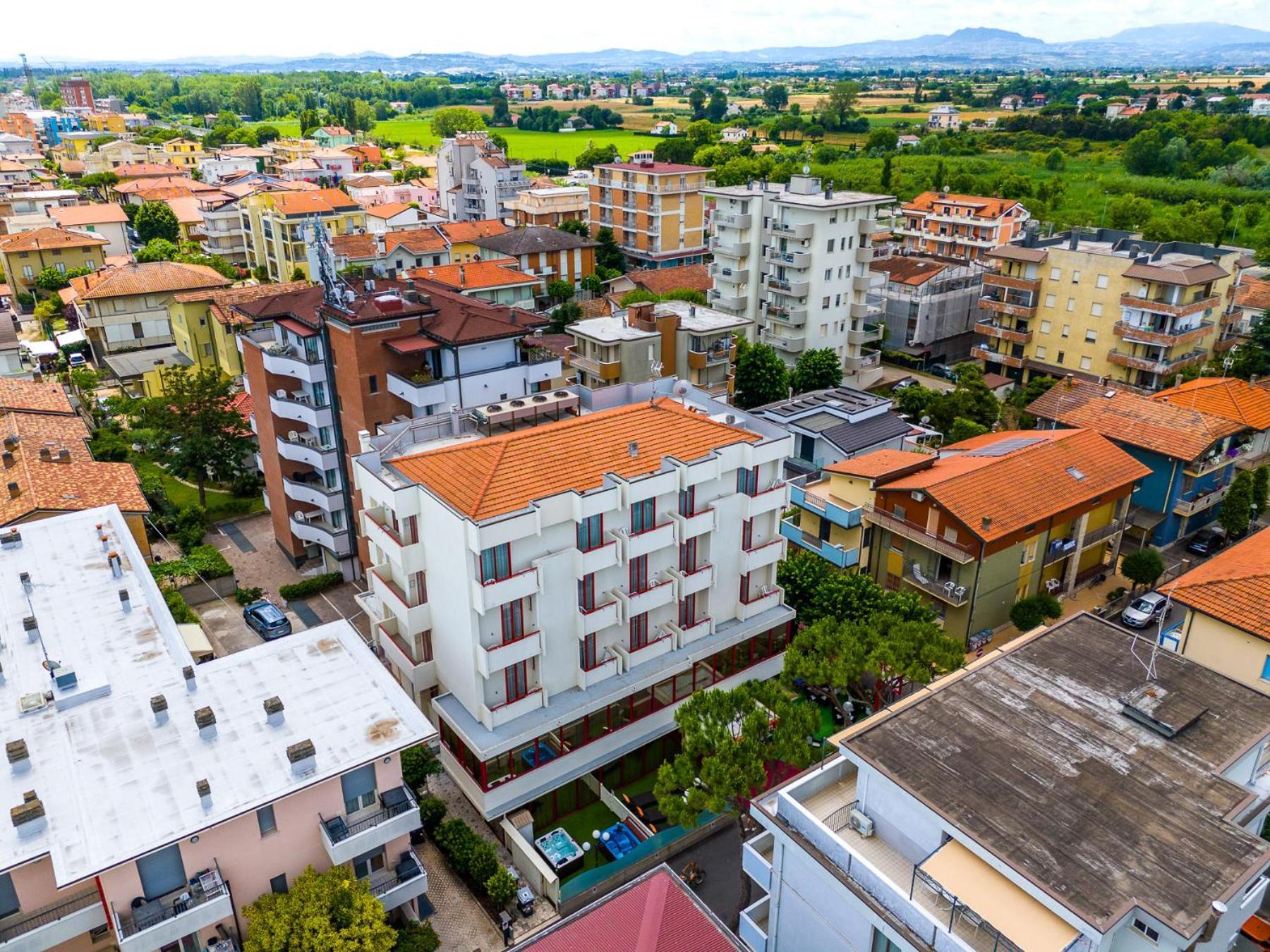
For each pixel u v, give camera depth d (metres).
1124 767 26.17
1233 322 95.31
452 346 54.22
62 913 29.03
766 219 98.38
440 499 38.34
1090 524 58.34
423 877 33.88
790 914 28.58
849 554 54.31
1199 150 186.00
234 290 106.12
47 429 63.19
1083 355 92.81
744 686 37.88
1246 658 38.09
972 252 139.25
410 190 182.75
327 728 33.38
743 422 48.97
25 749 30.66
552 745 41.28
